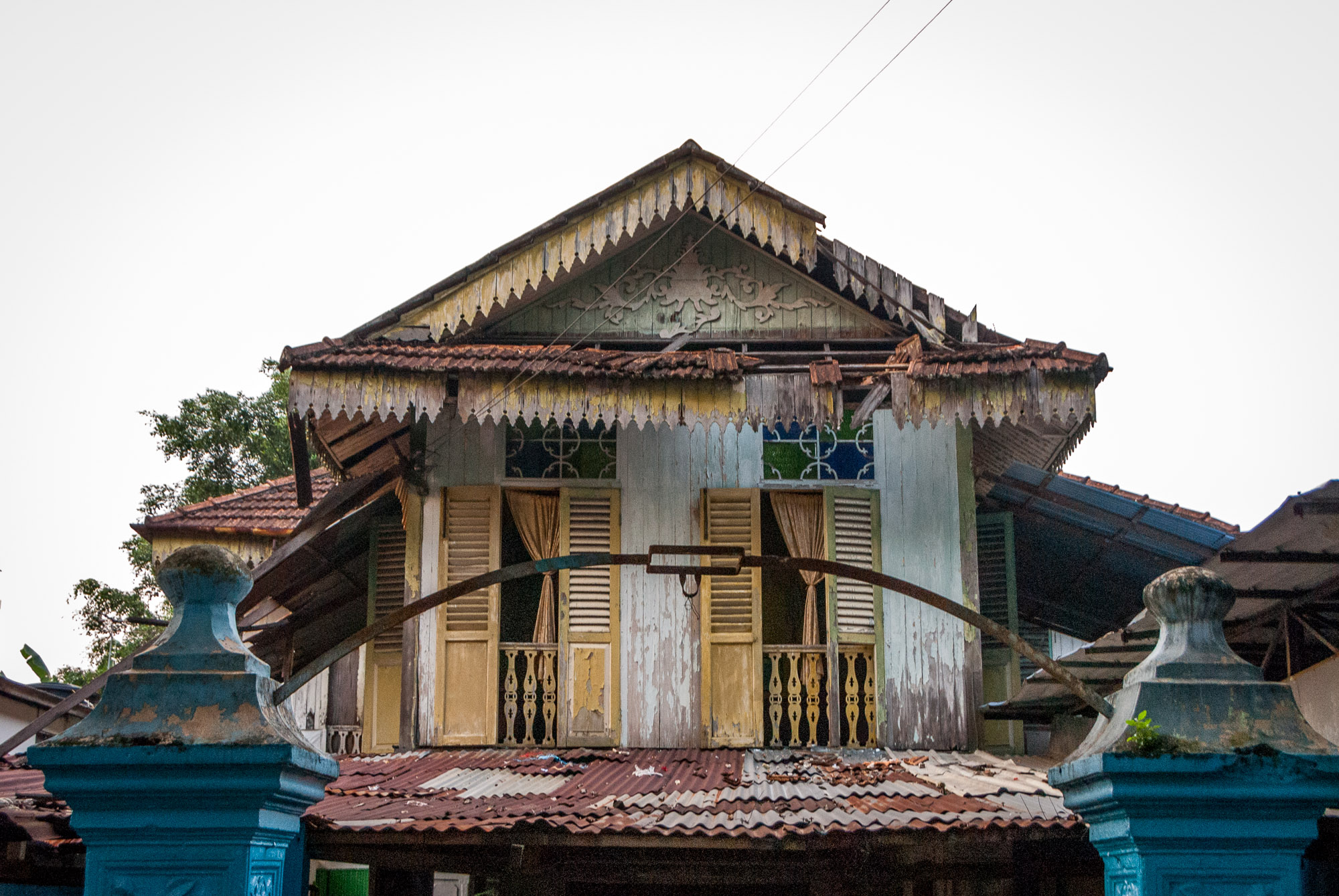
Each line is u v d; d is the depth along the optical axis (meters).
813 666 11.05
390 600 11.70
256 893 4.77
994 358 10.20
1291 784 4.57
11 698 11.58
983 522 12.32
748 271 11.64
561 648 10.94
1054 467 11.80
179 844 4.69
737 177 11.05
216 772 4.65
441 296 10.93
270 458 21.27
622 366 10.07
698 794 8.80
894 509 11.27
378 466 11.62
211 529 11.72
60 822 8.12
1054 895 9.23
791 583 12.19
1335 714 7.80
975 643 11.02
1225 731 4.69
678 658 10.95
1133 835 4.64
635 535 11.19
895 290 11.01
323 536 11.20
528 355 10.20
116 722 4.73
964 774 9.38
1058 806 8.22
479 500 11.27
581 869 8.60
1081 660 9.17
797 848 7.87
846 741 10.94
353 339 10.47
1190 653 4.94
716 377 10.07
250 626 12.04
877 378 10.13
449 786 9.14
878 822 7.90
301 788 4.92
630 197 11.07
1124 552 12.38
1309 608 8.27
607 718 10.84
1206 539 11.53
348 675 12.60
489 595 11.09
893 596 11.10
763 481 11.29
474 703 10.91
